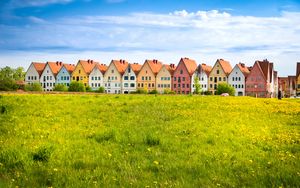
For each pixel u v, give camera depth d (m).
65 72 168.00
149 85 157.88
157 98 44.44
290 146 16.17
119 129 19.83
